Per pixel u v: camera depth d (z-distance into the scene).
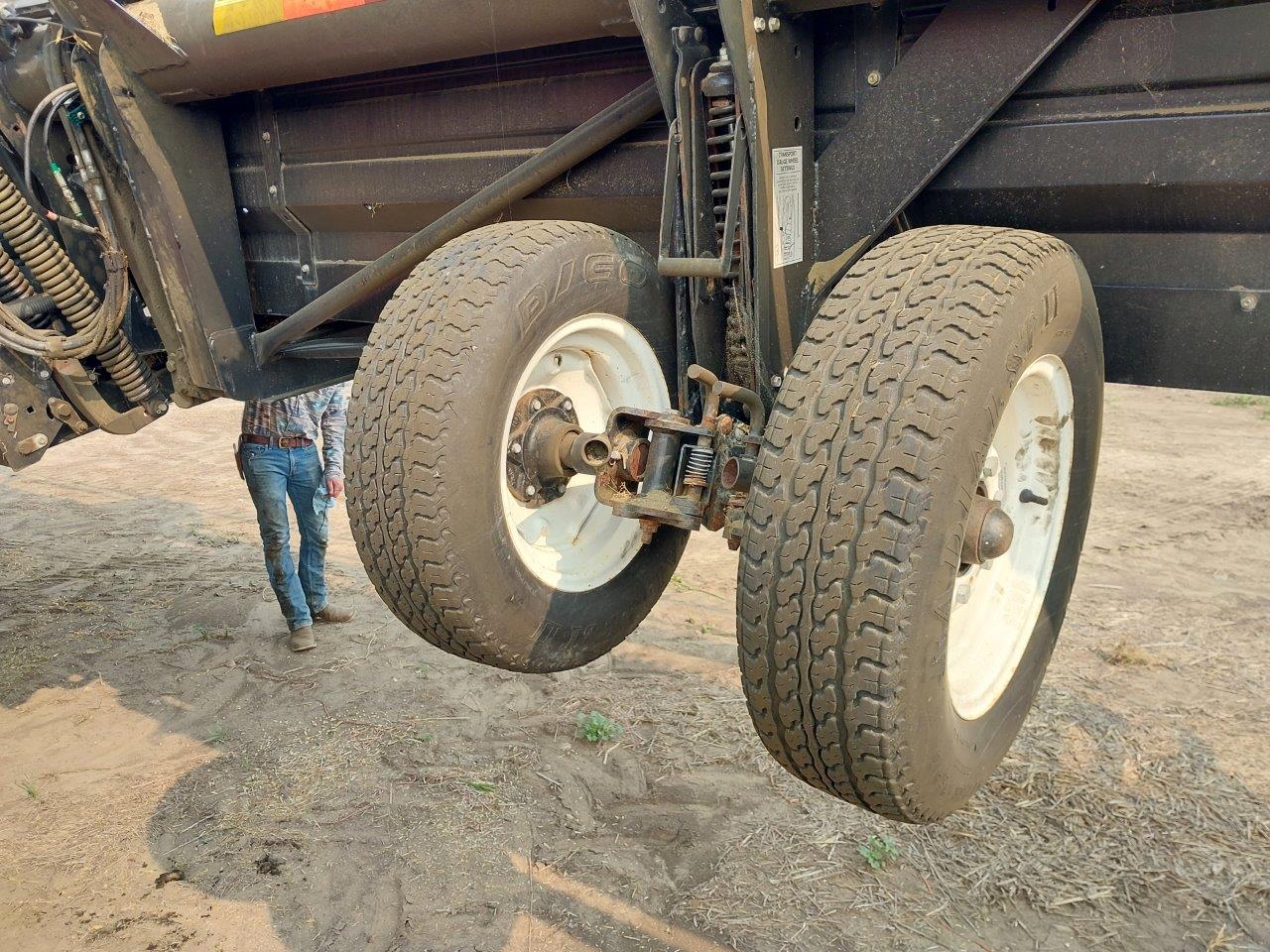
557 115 2.98
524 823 4.00
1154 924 3.44
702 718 4.75
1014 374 1.82
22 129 3.57
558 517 2.58
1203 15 2.10
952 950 3.32
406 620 2.35
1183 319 2.39
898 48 2.39
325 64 2.92
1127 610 5.83
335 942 3.38
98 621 6.14
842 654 1.72
